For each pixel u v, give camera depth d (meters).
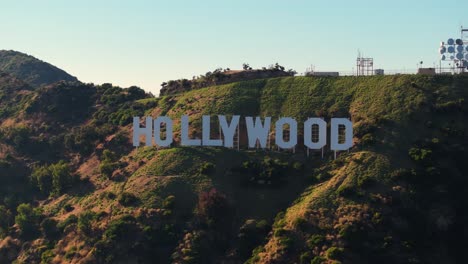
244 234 119.12
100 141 165.25
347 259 108.12
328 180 127.75
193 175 134.25
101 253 119.50
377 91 148.12
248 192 130.00
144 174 137.50
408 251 109.81
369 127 136.50
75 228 129.75
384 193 119.38
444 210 117.31
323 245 111.38
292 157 138.00
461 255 113.69
